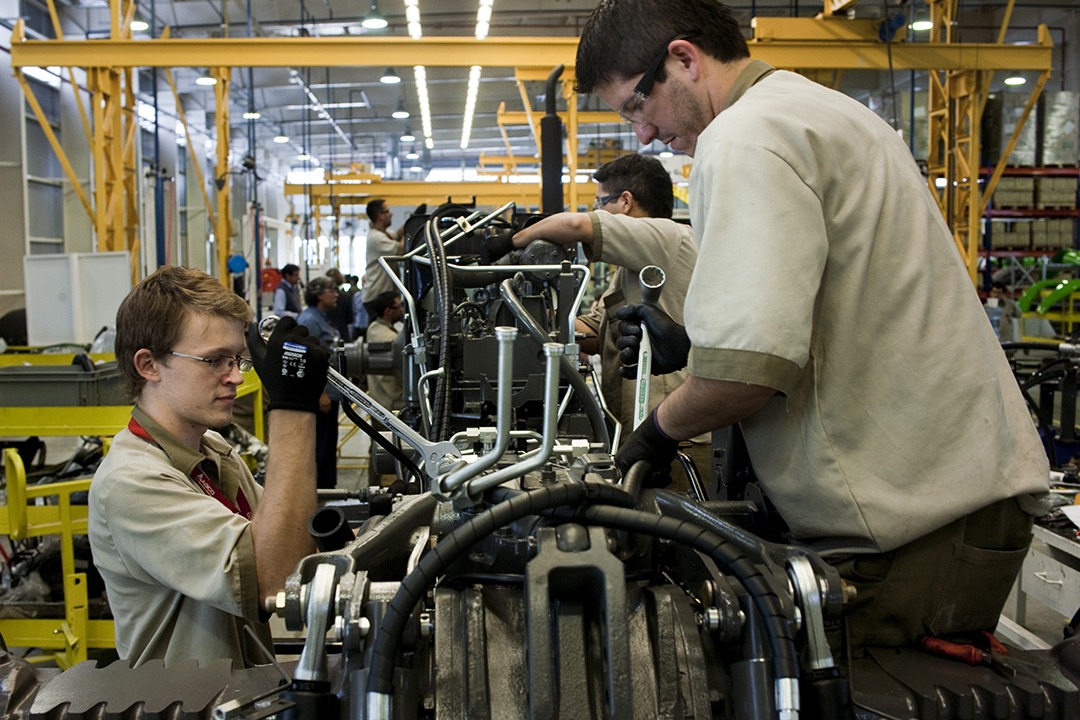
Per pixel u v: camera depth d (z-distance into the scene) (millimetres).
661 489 1320
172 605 1546
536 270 2295
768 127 1141
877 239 1176
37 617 3025
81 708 1086
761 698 955
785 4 12016
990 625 1292
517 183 15961
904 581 1210
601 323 2621
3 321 9266
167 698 1107
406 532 1238
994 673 1144
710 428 1181
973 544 1227
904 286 1170
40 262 7859
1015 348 3840
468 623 1040
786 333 1062
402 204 17172
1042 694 1081
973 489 1163
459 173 24500
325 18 12656
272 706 990
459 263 2625
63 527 2871
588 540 1013
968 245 8852
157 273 1631
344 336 10016
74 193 12125
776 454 1225
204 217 16938
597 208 3031
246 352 1701
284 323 1458
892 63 7809
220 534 1430
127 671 1191
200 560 1427
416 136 20859
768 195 1095
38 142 11672
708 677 1055
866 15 10320
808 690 992
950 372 1171
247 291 13047
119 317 1623
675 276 2418
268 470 1444
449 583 1139
